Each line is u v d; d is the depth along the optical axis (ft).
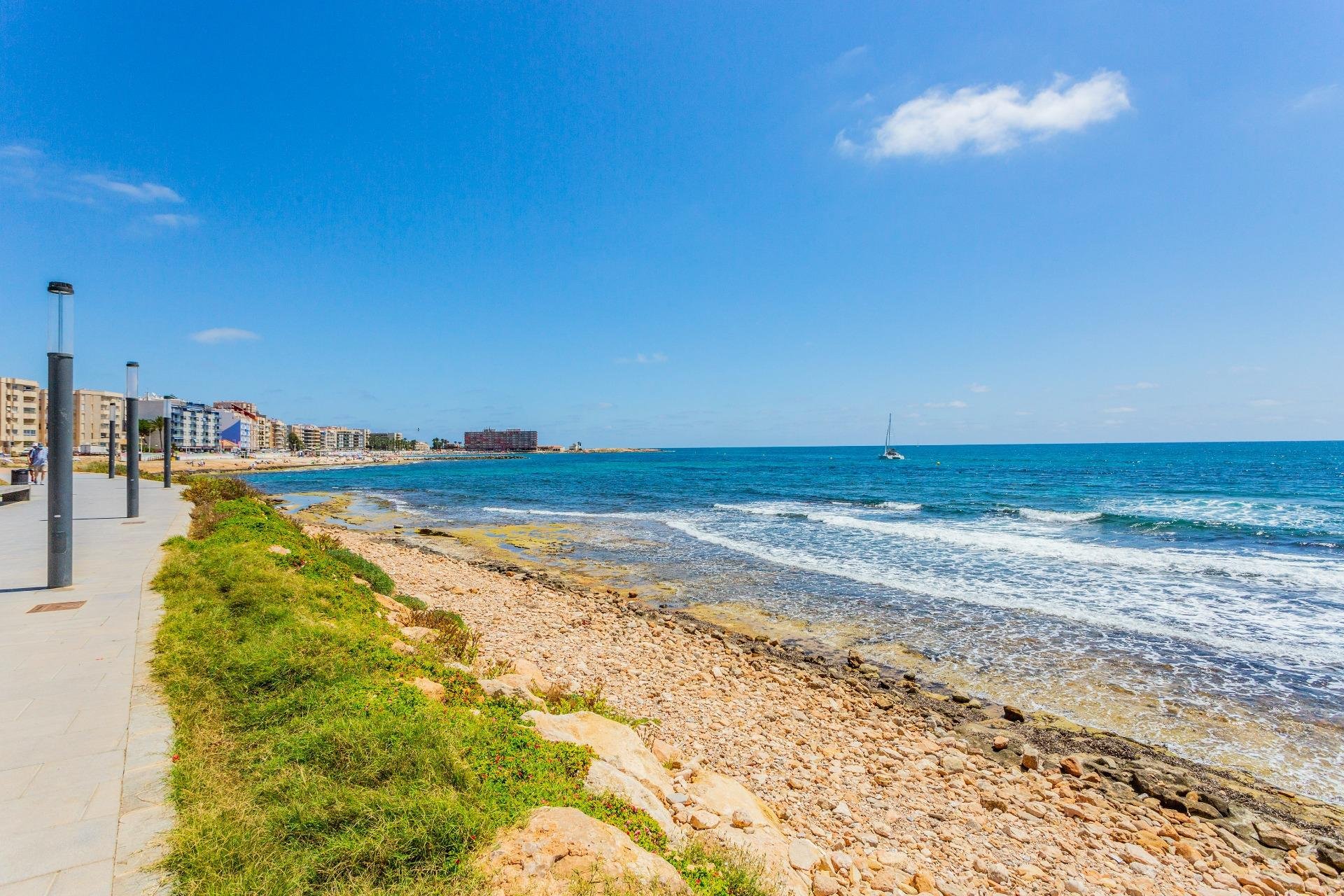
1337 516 120.16
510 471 397.19
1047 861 24.04
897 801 27.66
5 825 13.08
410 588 60.39
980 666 46.14
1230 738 35.24
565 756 19.01
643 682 39.91
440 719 18.45
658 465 463.42
